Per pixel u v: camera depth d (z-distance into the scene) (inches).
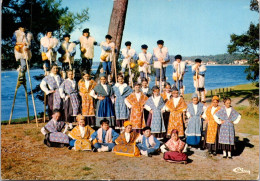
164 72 401.4
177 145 256.2
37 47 521.0
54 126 285.7
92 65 401.7
